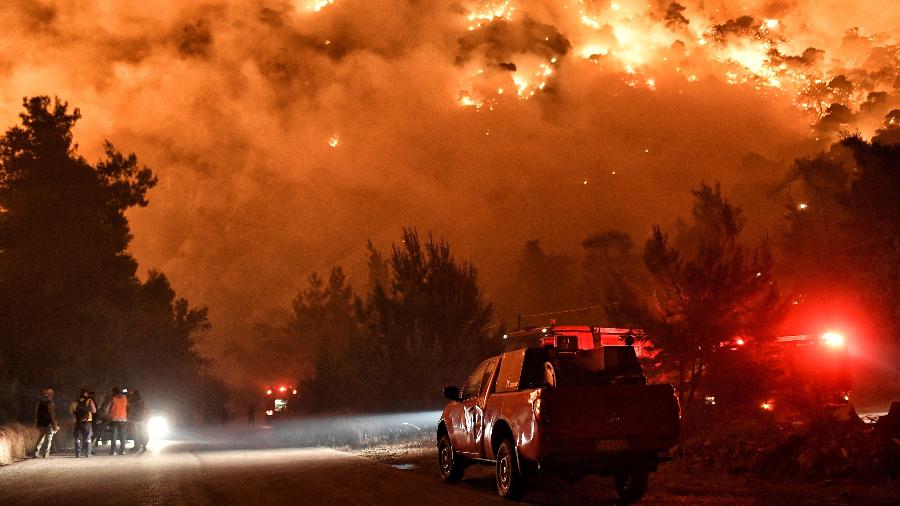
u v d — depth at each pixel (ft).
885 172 112.88
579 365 45.09
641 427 39.42
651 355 66.95
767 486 43.73
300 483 51.52
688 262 63.36
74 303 137.90
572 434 38.73
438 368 90.58
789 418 60.03
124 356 160.04
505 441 42.52
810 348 74.95
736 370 63.52
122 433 89.56
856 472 43.39
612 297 66.90
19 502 45.09
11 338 129.59
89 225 145.38
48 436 85.10
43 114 142.92
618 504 40.45
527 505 40.55
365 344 97.55
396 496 44.39
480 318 97.91
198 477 57.21
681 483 45.96
